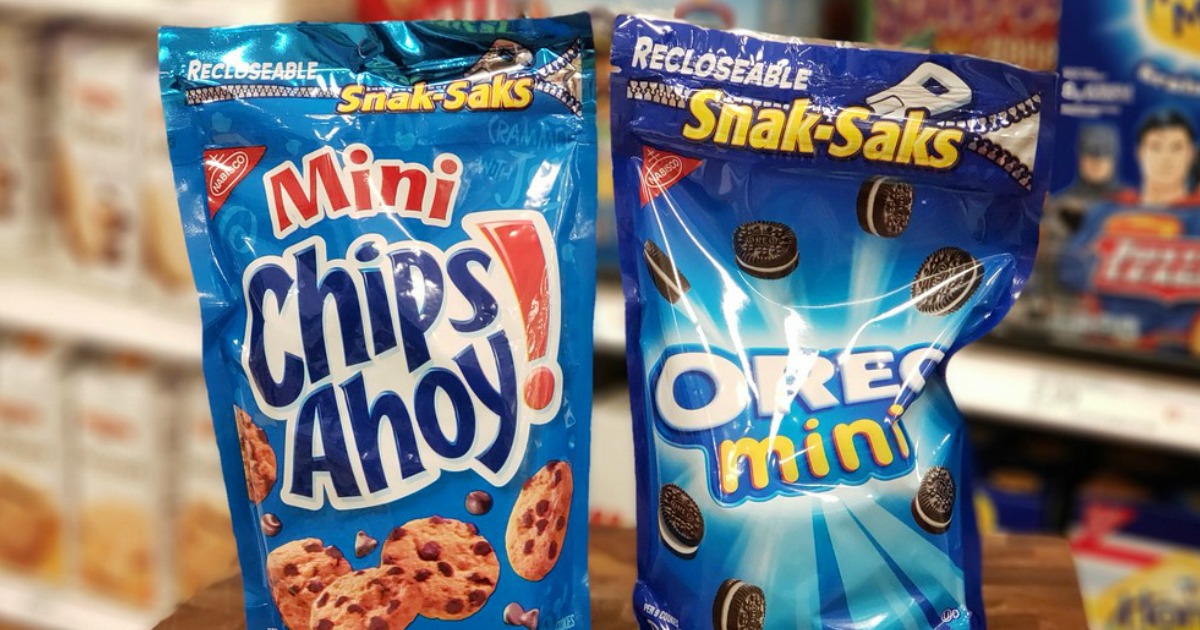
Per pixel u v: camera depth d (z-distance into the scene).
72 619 1.10
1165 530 0.77
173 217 1.01
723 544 0.44
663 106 0.47
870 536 0.44
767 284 0.46
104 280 1.07
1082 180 0.75
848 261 0.46
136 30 1.08
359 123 0.46
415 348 0.45
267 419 0.45
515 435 0.46
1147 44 0.71
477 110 0.46
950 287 0.46
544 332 0.46
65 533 1.12
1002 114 0.45
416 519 0.46
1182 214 0.73
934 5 0.77
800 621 0.44
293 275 0.45
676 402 0.46
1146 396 0.75
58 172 1.08
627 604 0.52
